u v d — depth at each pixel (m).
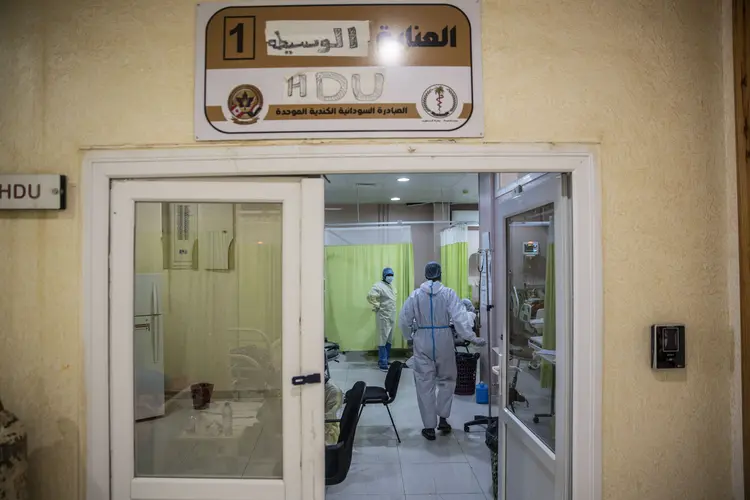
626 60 1.43
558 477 1.48
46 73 1.43
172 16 1.43
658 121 1.43
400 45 1.41
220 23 1.42
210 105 1.41
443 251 6.35
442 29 1.42
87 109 1.43
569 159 1.41
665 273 1.42
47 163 1.42
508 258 2.10
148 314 1.49
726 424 1.44
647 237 1.42
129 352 1.44
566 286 1.45
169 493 1.45
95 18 1.43
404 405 4.32
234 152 1.41
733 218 1.42
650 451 1.42
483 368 4.31
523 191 1.81
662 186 1.43
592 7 1.43
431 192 5.84
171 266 1.50
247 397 1.50
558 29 1.43
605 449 1.41
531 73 1.42
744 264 1.38
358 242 6.76
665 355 1.40
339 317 6.24
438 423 3.75
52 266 1.42
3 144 1.43
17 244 1.43
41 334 1.43
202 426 1.50
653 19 1.44
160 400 1.50
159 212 1.48
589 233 1.41
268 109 1.41
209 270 1.51
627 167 1.42
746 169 1.37
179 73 1.42
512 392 2.06
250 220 1.50
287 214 1.46
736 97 1.40
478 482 2.74
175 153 1.41
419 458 3.09
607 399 1.41
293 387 1.45
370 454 3.16
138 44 1.43
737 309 1.41
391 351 6.63
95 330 1.42
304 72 1.41
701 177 1.44
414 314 3.64
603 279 1.41
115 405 1.43
